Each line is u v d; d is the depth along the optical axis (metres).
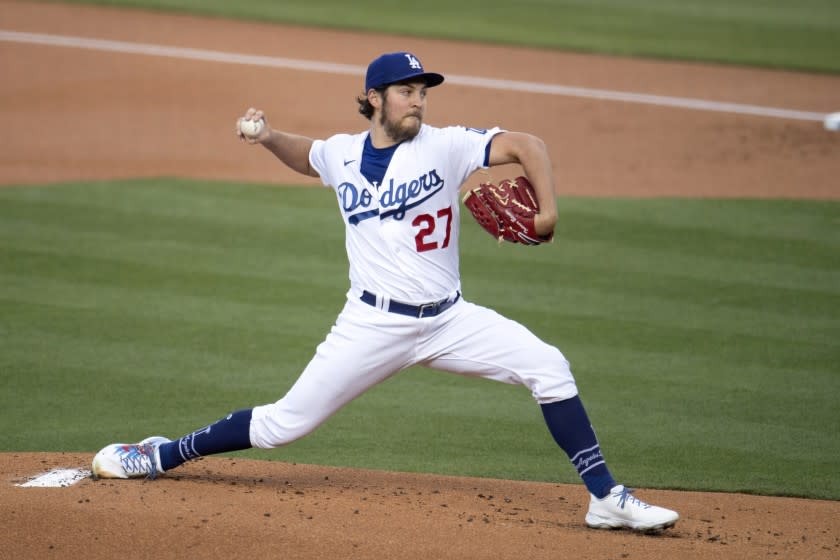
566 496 21.05
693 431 25.59
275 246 38.31
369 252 17.92
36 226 39.28
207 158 48.31
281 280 35.22
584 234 40.12
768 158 50.50
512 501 20.17
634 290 35.03
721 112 57.72
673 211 42.84
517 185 17.62
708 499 21.52
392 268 17.77
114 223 39.91
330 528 16.98
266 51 65.62
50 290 33.69
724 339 31.34
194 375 28.11
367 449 24.25
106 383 27.47
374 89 17.58
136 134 51.09
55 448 23.58
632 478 22.89
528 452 24.31
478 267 36.81
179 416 25.64
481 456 23.97
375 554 16.05
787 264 37.59
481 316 18.28
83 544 16.20
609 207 43.16
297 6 77.00
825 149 52.00
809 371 29.30
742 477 23.00
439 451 24.22
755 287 35.47
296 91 58.22
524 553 16.36
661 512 17.72
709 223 41.53
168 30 69.19
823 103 59.78
